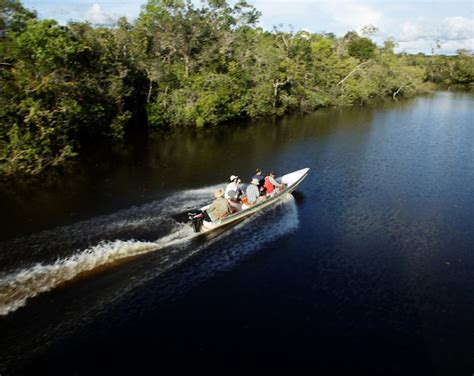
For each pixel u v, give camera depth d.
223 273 15.39
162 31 44.75
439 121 51.53
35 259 15.41
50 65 26.58
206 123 45.84
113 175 26.62
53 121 27.33
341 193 24.55
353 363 11.45
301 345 12.02
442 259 17.06
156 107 41.28
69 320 12.44
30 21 26.47
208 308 13.44
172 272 15.13
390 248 17.86
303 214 21.20
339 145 37.19
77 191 23.52
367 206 22.55
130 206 21.09
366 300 14.20
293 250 17.41
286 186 23.42
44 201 21.95
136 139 37.31
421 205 22.84
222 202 18.59
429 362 11.56
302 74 61.94
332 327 12.81
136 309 13.13
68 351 11.41
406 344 12.19
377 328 12.81
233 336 12.28
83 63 32.62
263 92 51.47
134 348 11.64
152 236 17.52
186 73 45.31
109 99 34.41
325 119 52.88
